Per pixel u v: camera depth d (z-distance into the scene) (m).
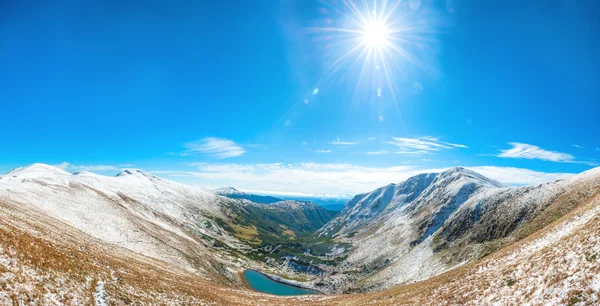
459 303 28.86
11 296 18.66
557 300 19.39
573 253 22.59
